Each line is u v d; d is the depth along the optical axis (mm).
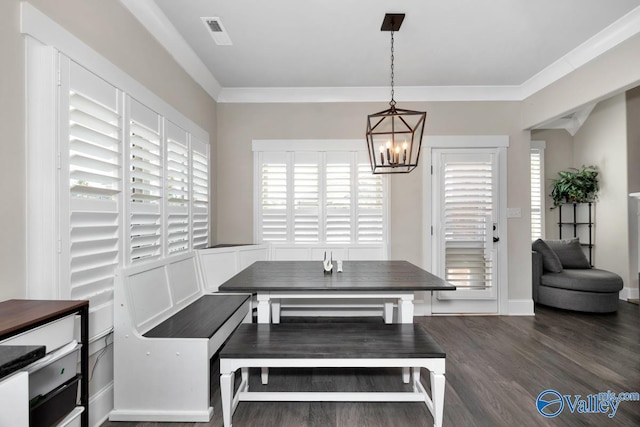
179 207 2666
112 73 1813
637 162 4305
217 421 1777
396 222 3711
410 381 2197
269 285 1991
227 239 3705
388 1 2178
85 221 1624
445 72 3273
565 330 3182
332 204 3699
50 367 1125
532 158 5102
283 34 2574
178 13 2297
